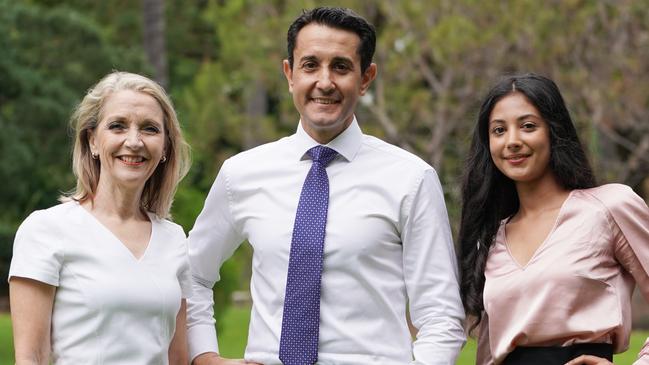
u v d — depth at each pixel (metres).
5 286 32.53
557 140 7.21
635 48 21.64
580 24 20.98
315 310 6.99
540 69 21.03
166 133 7.10
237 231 7.52
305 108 7.15
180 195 20.28
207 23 40.12
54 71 24.58
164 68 34.03
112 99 6.88
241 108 27.17
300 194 7.21
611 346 6.99
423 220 7.12
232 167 7.45
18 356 6.54
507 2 21.06
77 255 6.69
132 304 6.68
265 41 22.69
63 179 25.02
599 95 21.23
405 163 7.20
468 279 7.38
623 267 7.10
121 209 6.93
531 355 6.98
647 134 22.33
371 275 7.07
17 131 21.81
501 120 7.25
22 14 24.19
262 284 7.22
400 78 21.86
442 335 7.04
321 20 7.11
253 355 7.20
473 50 20.88
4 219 29.95
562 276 6.93
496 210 7.45
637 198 7.11
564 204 7.17
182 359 7.24
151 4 33.91
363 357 6.98
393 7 21.89
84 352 6.63
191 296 7.22
